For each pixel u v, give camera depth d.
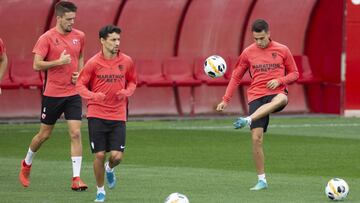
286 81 35.16
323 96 69.25
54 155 45.75
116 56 32.22
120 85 32.19
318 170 41.19
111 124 32.19
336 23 67.50
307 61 69.56
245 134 55.94
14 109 63.62
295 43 70.12
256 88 35.50
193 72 67.62
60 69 35.75
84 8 64.81
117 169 40.84
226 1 67.56
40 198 32.66
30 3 63.59
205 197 33.09
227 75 67.12
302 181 37.50
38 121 61.88
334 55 67.94
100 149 31.97
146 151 47.53
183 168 41.44
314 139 53.41
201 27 68.12
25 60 63.72
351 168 41.97
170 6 66.81
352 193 34.28
